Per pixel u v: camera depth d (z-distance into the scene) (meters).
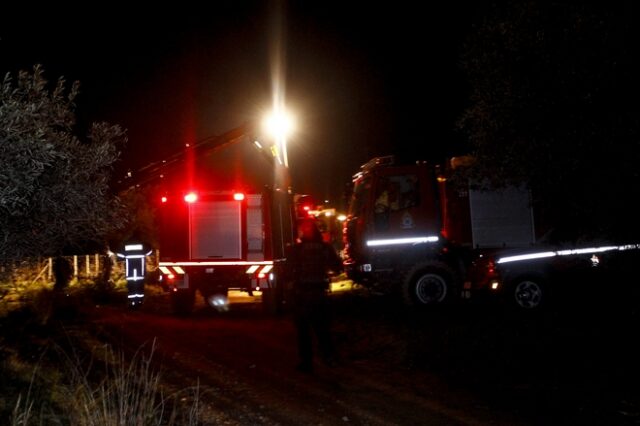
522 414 6.95
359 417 6.85
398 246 14.58
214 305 16.28
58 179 5.29
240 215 15.56
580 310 12.30
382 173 14.70
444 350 9.58
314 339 11.52
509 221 14.26
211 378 8.45
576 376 8.29
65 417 6.07
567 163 7.86
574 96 7.83
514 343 9.72
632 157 7.48
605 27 7.79
